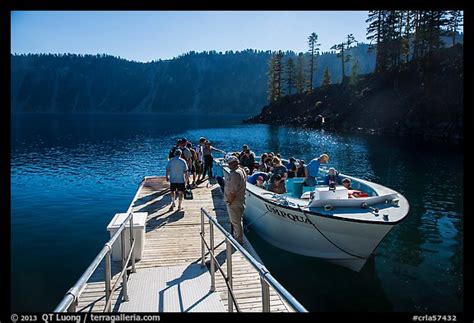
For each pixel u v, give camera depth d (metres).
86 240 10.38
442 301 6.34
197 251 6.88
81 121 104.00
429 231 10.20
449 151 27.67
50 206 14.10
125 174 21.14
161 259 6.46
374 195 8.05
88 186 17.84
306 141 38.62
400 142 34.97
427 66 44.50
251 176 10.02
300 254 7.73
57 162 25.72
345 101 59.34
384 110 48.50
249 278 5.67
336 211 6.72
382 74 55.59
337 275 7.29
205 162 14.72
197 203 10.71
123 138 45.75
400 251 8.73
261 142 38.69
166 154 30.08
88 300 4.89
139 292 5.10
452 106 38.09
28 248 9.73
